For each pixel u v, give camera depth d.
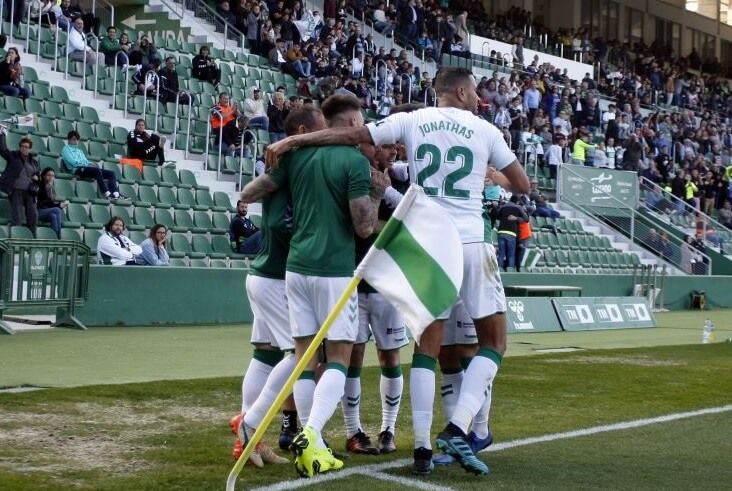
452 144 6.02
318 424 5.62
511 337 16.52
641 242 29.42
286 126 6.40
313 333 5.93
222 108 22.72
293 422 6.56
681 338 17.33
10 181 16.33
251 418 6.00
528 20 45.62
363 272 5.54
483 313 5.98
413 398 5.93
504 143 6.21
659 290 25.88
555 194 30.64
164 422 7.33
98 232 17.88
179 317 16.22
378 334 6.64
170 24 29.27
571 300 18.77
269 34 28.64
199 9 29.53
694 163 37.31
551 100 34.81
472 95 6.21
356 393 6.62
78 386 8.83
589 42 46.16
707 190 35.69
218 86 25.33
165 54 26.16
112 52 23.39
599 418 8.22
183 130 23.11
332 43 29.50
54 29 23.19
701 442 7.26
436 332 6.00
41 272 13.84
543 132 31.69
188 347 12.73
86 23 24.31
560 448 6.91
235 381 9.43
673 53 54.94
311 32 30.06
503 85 32.50
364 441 6.61
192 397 8.47
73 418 7.32
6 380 9.17
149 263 16.42
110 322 15.32
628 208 29.66
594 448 6.94
